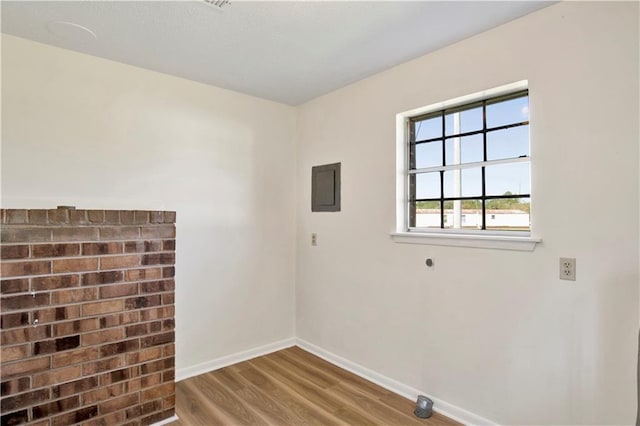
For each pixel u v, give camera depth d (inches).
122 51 88.1
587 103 65.5
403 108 95.9
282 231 128.7
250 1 67.4
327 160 119.2
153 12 71.2
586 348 65.6
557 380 69.1
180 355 104.3
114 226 77.7
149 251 82.1
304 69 99.3
